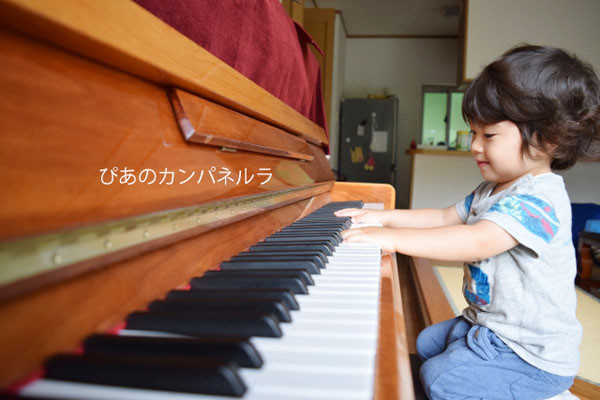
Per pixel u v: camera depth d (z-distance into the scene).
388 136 6.23
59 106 0.35
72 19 0.32
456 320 1.11
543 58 0.91
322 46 4.57
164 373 0.27
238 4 0.97
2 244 0.26
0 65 0.30
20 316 0.28
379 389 0.30
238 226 0.70
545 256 0.87
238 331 0.36
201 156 0.60
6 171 0.29
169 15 0.74
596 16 3.59
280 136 1.04
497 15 3.69
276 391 0.28
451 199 3.66
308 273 0.53
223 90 0.68
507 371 0.88
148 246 0.43
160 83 0.54
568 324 0.89
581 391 1.27
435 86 6.36
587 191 3.69
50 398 0.26
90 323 0.34
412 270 2.92
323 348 0.34
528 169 0.96
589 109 0.89
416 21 6.14
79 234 0.33
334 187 1.59
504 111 0.91
